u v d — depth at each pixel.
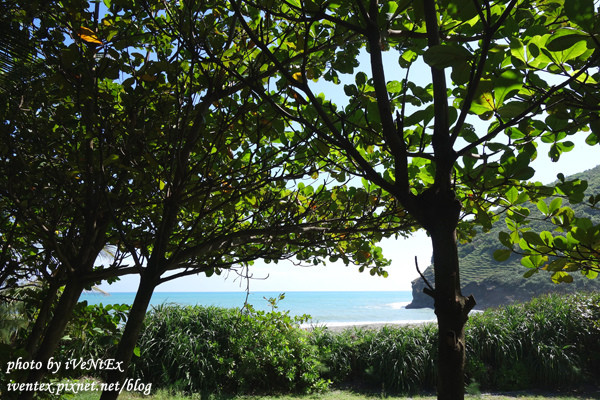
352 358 9.62
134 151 1.97
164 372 8.13
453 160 1.28
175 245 2.56
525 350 9.49
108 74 1.74
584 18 1.03
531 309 10.77
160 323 9.06
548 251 1.62
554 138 1.82
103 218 2.21
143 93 1.86
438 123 1.34
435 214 1.26
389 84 1.84
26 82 1.99
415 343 9.51
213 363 8.59
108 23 1.83
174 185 1.83
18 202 1.82
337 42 1.80
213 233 2.24
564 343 9.57
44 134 2.00
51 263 2.50
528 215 1.81
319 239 2.48
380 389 8.92
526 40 1.77
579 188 1.73
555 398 8.23
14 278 2.34
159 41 2.21
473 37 1.56
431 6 1.33
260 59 1.91
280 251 2.28
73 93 1.75
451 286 1.19
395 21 1.81
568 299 10.91
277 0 1.83
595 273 1.63
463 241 2.97
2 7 1.81
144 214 2.28
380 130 1.69
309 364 8.80
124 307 2.57
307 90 1.35
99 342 2.47
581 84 1.31
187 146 1.87
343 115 1.88
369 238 3.06
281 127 1.97
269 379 8.75
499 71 1.64
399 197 1.30
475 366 9.10
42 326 2.20
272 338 8.98
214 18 1.92
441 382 1.14
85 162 1.93
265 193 2.51
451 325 1.17
